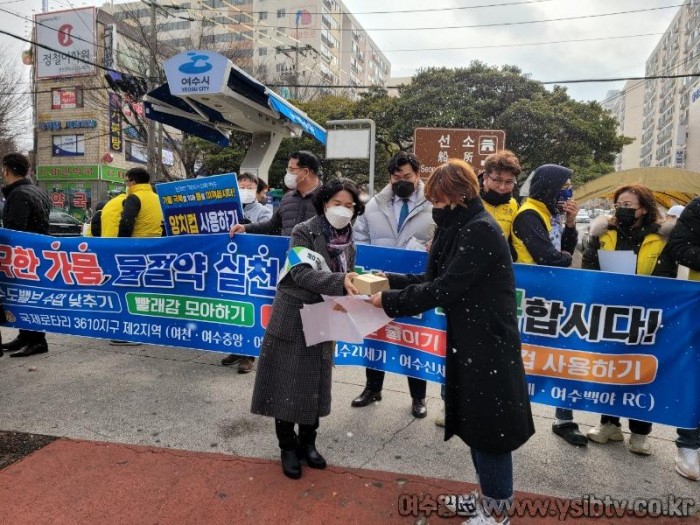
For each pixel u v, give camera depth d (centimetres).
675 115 7038
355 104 2222
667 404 276
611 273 280
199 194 386
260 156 686
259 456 280
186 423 318
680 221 280
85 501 234
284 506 234
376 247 338
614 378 285
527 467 277
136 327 393
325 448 293
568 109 2081
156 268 382
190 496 240
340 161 2278
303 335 247
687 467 268
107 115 2741
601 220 314
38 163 2852
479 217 205
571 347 290
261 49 3925
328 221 252
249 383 387
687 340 272
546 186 295
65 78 2697
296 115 622
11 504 230
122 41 2161
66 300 406
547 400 297
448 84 2150
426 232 348
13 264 414
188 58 528
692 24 6688
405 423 329
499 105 2088
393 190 354
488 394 200
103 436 298
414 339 324
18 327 419
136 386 377
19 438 293
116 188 2884
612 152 2197
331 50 6450
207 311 375
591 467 278
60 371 406
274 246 354
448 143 1181
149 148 1764
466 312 204
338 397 371
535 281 291
